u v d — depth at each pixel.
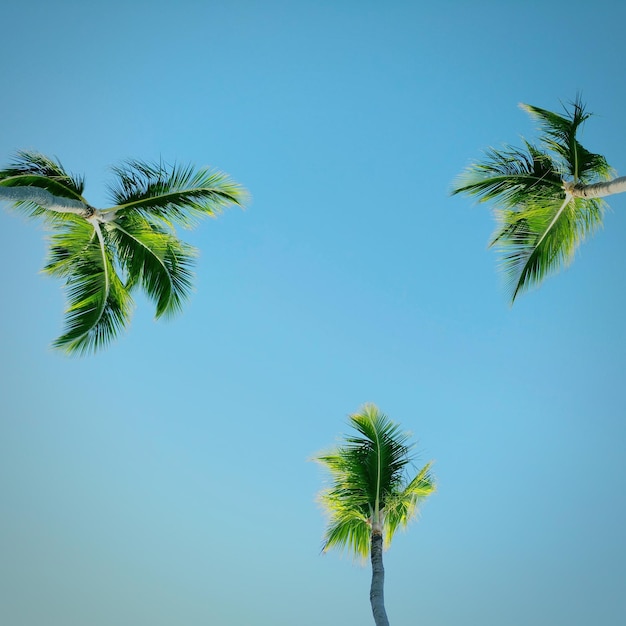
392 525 16.48
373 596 14.89
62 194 16.67
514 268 17.38
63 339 17.19
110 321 18.23
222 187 17.28
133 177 16.98
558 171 16.64
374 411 16.88
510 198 16.94
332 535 16.31
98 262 17.80
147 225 17.58
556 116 16.55
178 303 18.39
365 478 16.16
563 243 17.41
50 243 17.34
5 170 15.99
